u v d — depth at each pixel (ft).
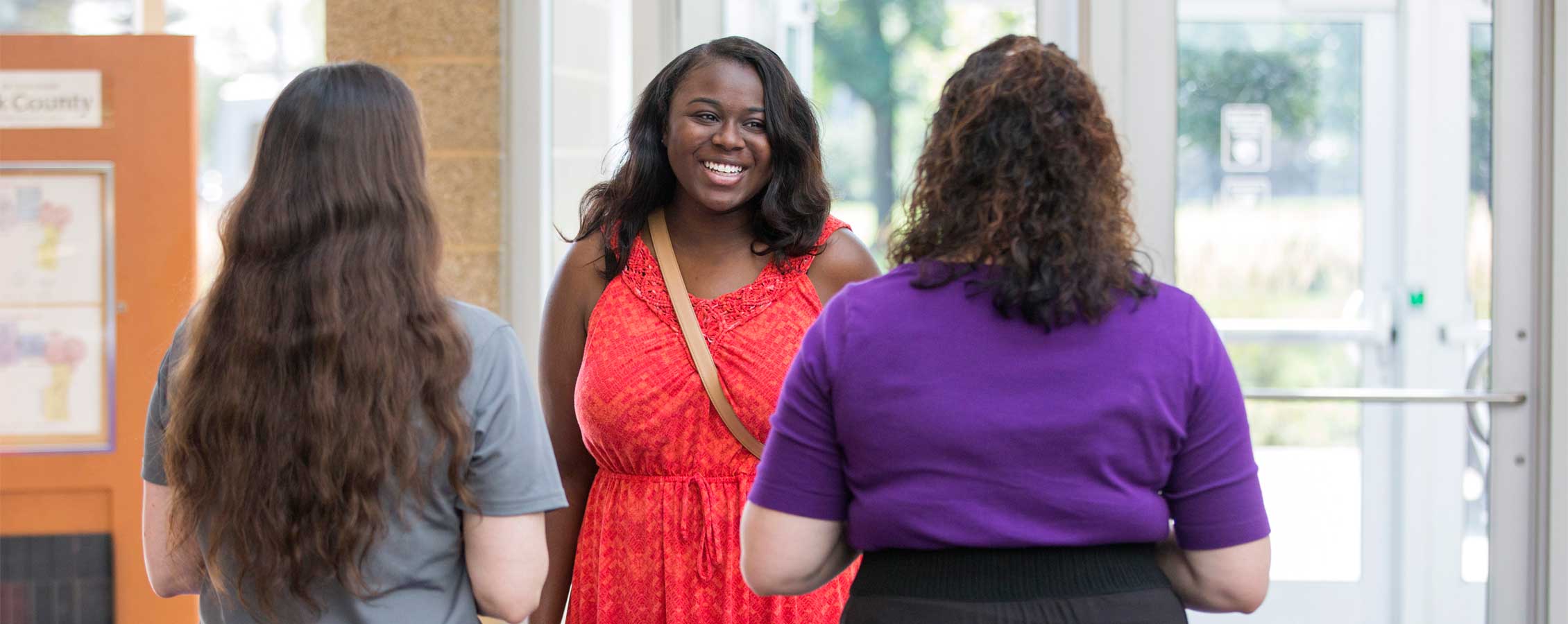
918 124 10.14
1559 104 9.05
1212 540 4.24
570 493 6.78
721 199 6.23
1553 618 9.24
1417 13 9.37
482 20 9.52
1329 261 9.51
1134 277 4.24
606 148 9.86
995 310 4.11
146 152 9.33
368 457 4.17
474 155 9.59
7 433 9.35
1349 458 9.66
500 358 4.57
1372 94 9.44
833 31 10.11
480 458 4.46
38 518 9.41
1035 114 4.09
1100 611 4.03
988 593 4.06
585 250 6.57
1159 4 9.36
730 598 6.18
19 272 9.32
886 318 4.18
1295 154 9.48
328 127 4.38
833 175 10.19
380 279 4.30
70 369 9.37
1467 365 9.49
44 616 9.41
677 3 9.83
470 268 9.62
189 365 4.33
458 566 4.62
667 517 6.20
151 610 9.48
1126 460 4.07
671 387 6.19
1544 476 9.25
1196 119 9.46
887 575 4.21
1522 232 9.27
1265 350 9.60
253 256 4.31
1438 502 9.62
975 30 10.02
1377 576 9.72
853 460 4.25
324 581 4.30
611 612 6.27
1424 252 9.47
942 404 4.06
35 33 9.29
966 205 4.15
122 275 9.35
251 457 4.19
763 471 4.46
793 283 6.43
